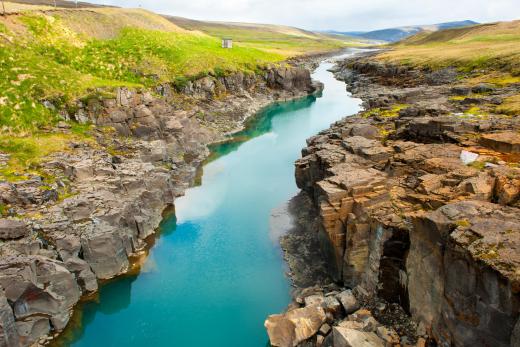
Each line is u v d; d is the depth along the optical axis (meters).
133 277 37.16
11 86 52.50
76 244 33.34
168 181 50.41
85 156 46.62
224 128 84.31
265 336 30.67
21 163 41.72
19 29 71.88
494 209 23.86
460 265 21.00
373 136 52.25
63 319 30.47
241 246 41.84
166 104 71.81
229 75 102.50
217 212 49.25
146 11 130.75
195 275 37.44
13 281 27.64
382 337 24.84
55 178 40.28
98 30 93.69
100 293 34.69
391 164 38.75
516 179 27.92
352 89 130.75
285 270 37.69
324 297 30.42
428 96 75.88
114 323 31.95
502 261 18.91
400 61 135.38
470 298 20.58
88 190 39.28
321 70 183.75
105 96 58.22
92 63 77.94
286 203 51.06
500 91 69.19
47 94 54.78
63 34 80.12
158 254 40.66
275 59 140.50
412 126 48.12
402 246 27.80
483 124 43.41
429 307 24.48
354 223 31.61
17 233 30.64
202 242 42.72
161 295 35.00
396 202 31.66
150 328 31.64
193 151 68.25
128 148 53.78
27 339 28.58
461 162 35.34
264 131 85.81
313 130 86.44
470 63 103.69
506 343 18.88
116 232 36.25
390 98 79.94
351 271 32.44
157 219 45.78
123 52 87.88
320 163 44.19
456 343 21.84
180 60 95.56
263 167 64.69
